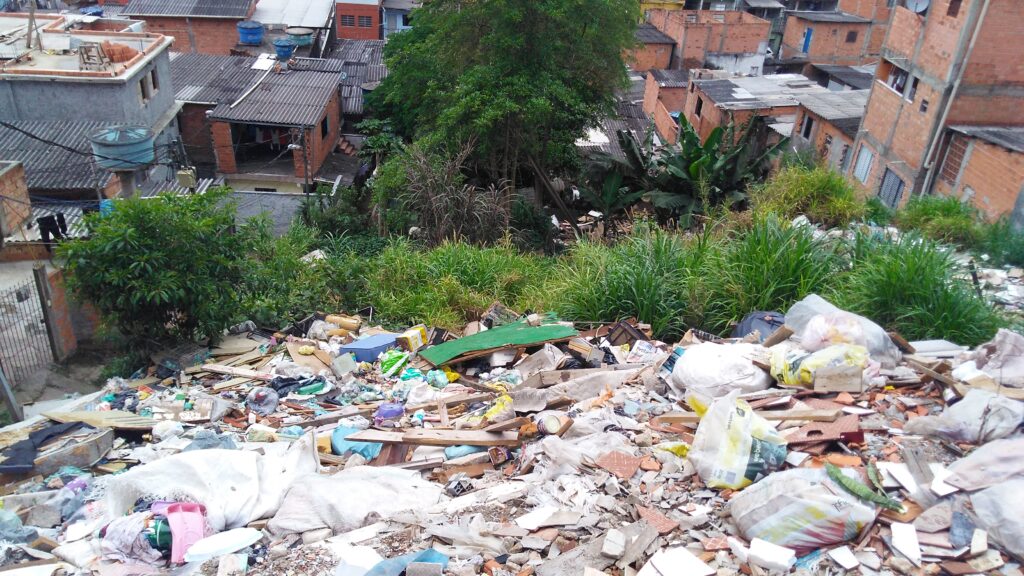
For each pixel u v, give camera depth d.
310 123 21.34
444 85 19.09
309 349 8.18
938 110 14.75
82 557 4.52
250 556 4.48
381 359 7.98
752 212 11.16
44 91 18.59
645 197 15.88
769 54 37.28
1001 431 4.75
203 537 4.70
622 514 4.57
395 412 6.55
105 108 18.97
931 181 15.26
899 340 6.39
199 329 8.36
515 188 19.67
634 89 32.44
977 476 4.29
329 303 9.88
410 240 14.66
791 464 4.76
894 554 3.97
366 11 36.91
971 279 9.13
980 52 14.05
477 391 7.06
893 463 4.65
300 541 4.70
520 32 16.41
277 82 24.34
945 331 7.05
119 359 8.40
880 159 17.25
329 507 4.95
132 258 7.53
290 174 22.42
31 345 10.39
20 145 17.81
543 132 17.81
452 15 17.08
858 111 20.47
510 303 10.32
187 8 31.19
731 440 4.82
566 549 4.29
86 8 35.84
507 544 4.35
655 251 9.22
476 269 10.86
